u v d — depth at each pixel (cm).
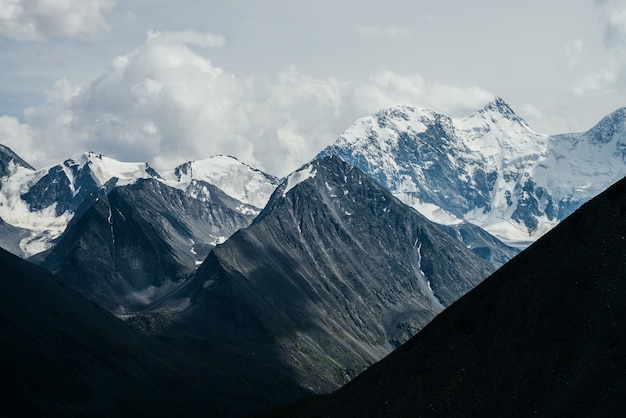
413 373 16075
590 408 13375
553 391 14000
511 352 15100
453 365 15650
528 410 14012
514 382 14612
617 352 13925
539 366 14538
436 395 15375
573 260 15762
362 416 15938
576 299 15150
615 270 15188
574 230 16188
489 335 15662
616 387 13400
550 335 14888
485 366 15188
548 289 15575
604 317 14612
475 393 14912
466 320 16238
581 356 14225
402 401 15700
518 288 16000
